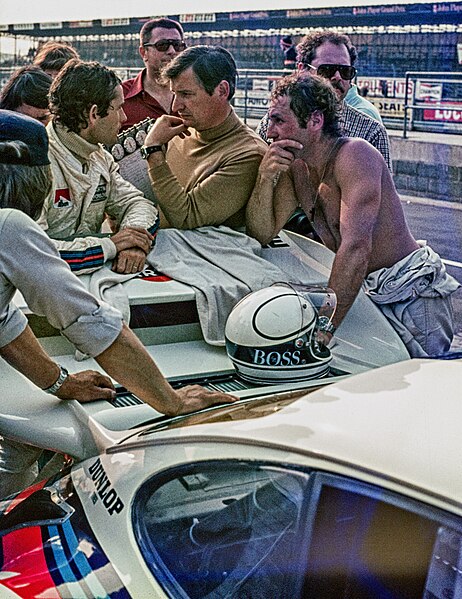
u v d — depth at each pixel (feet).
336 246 11.05
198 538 5.63
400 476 4.96
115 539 5.91
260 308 9.00
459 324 17.58
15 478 8.51
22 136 7.61
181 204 11.51
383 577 4.87
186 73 11.34
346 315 10.59
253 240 11.69
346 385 6.29
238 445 5.74
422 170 33.22
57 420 7.95
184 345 10.36
